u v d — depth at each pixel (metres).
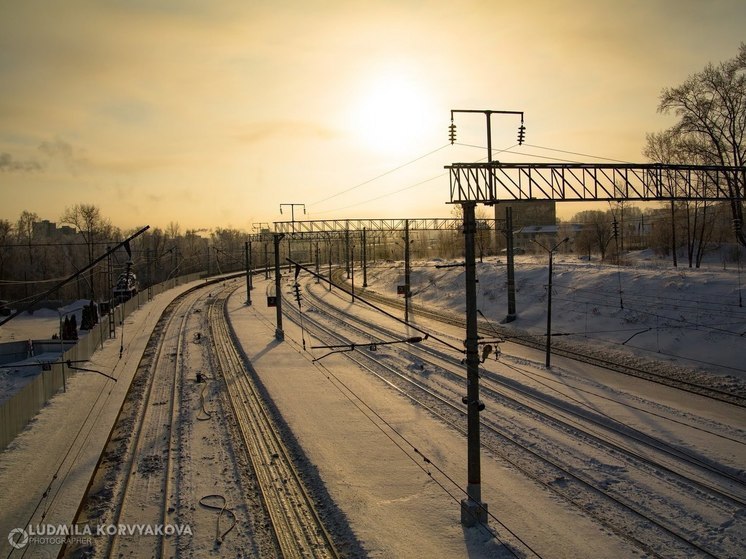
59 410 23.02
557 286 47.28
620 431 19.19
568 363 30.11
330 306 62.19
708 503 14.08
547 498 14.69
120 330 43.94
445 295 60.06
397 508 14.48
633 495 14.69
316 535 13.52
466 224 13.55
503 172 16.91
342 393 25.47
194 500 15.25
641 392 24.25
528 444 18.52
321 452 18.39
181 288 80.81
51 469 16.91
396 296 67.81
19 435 19.95
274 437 20.38
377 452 18.23
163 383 28.61
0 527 13.41
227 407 24.12
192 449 19.12
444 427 20.42
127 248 14.36
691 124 43.09
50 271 89.12
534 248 102.94
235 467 17.55
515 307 46.34
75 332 51.53
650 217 76.38
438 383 26.81
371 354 34.53
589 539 12.65
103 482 16.72
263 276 111.00
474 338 13.59
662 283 40.00
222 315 56.59
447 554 12.29
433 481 15.95
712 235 64.31
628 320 35.94
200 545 12.93
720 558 11.75
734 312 31.81
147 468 17.56
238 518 14.24
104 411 22.88
